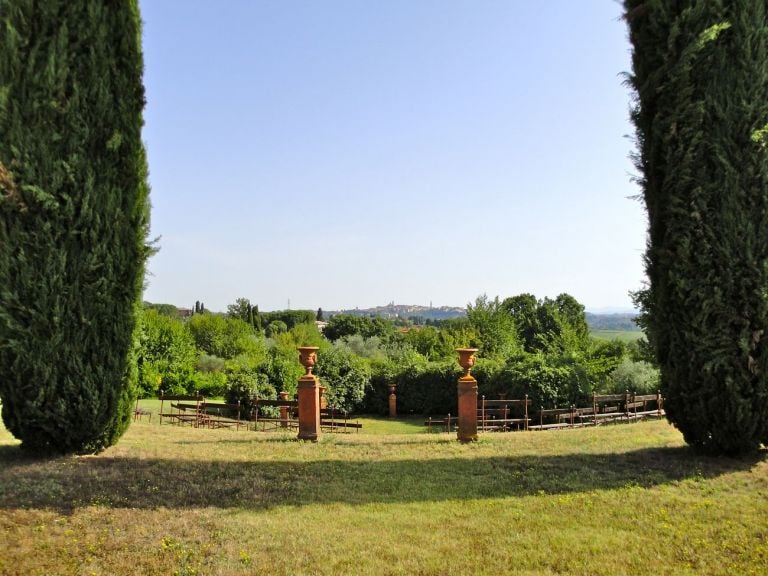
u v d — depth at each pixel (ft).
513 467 26.12
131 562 15.80
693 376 26.16
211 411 63.82
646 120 28.19
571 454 28.35
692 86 25.99
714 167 25.66
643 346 70.13
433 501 21.40
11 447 26.96
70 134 23.98
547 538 17.66
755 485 22.81
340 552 16.56
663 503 20.84
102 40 24.89
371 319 215.92
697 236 25.77
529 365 64.85
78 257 24.17
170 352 86.84
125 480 22.44
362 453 29.43
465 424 33.12
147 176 26.66
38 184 23.30
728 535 17.74
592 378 65.67
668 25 26.91
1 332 22.94
